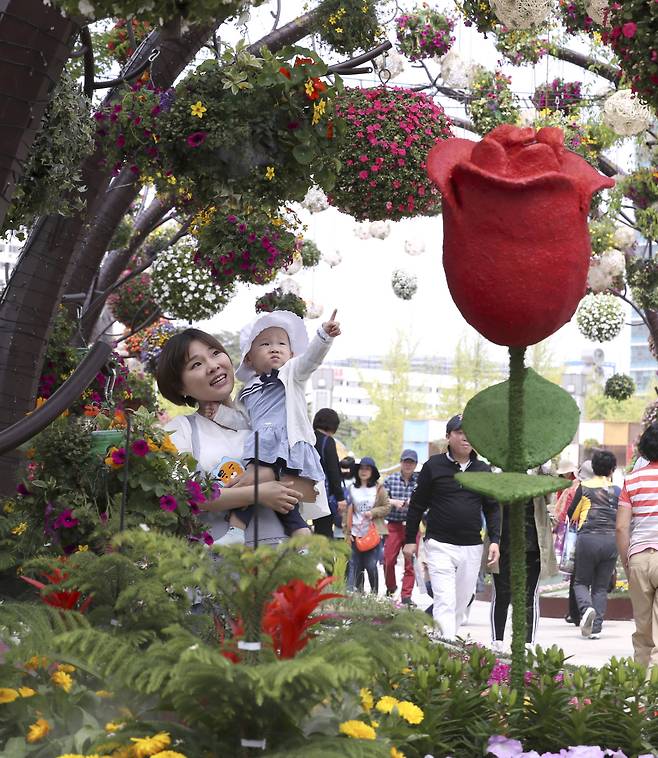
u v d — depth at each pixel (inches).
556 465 443.5
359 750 80.0
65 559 115.6
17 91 133.4
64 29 132.5
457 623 283.3
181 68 211.9
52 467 142.9
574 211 100.3
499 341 106.8
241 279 265.4
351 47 237.3
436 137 241.9
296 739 83.0
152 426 147.6
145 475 141.5
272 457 154.9
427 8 331.9
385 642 88.5
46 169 157.5
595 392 2143.2
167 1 104.7
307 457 158.4
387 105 240.4
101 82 178.1
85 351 247.6
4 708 92.0
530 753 108.8
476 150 101.5
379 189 241.4
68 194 204.2
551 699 115.6
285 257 275.1
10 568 143.7
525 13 209.6
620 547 237.5
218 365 158.6
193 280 389.7
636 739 114.4
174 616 104.6
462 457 275.7
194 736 83.7
